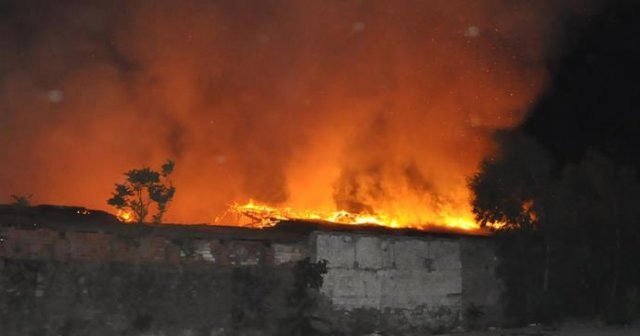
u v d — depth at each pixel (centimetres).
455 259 1789
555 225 1959
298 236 1688
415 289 1714
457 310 1767
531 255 1917
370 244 1672
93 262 1411
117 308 1406
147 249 1462
